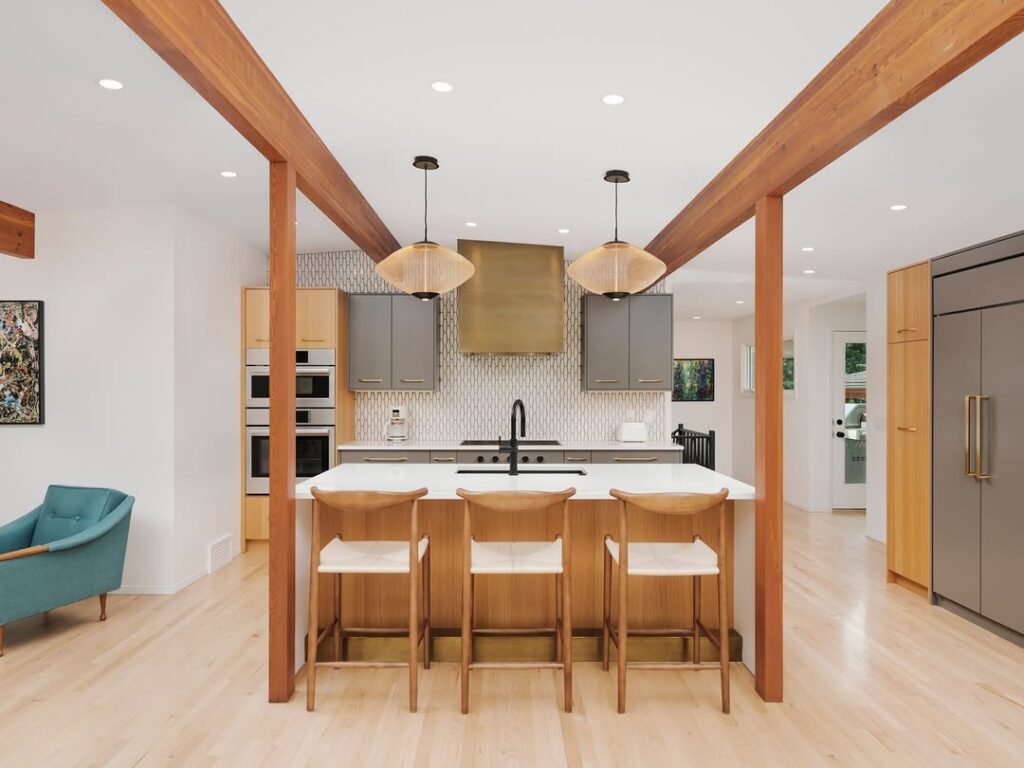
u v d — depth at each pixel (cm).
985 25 150
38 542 385
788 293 661
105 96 263
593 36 210
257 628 356
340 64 234
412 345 545
